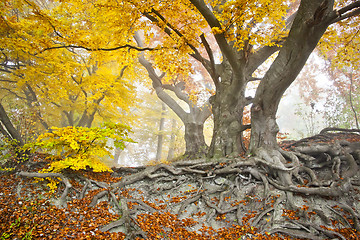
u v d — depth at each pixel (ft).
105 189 18.22
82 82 33.14
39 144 17.66
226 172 21.77
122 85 33.91
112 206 17.01
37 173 17.28
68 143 18.76
